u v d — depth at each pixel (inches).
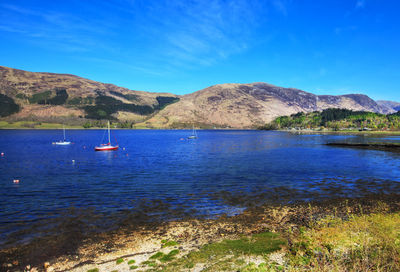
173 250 593.3
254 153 3147.1
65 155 3016.7
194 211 919.0
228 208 950.4
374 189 1231.5
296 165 2069.4
